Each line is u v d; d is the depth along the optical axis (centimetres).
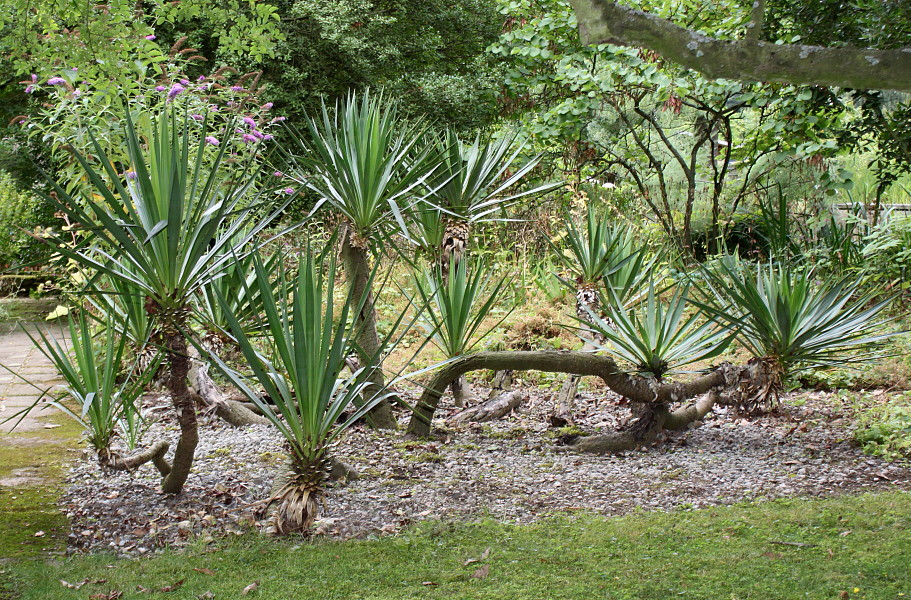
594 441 491
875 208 895
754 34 211
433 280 555
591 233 585
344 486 418
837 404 589
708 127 972
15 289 1155
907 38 558
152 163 329
